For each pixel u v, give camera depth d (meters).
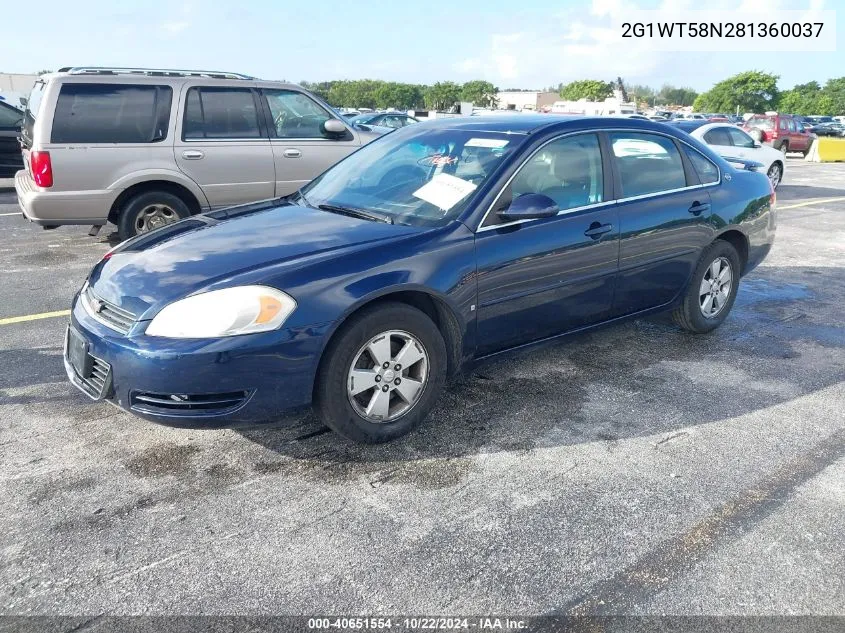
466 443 3.42
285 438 3.42
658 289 4.54
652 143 4.47
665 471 3.20
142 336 2.86
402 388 3.33
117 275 3.21
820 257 8.09
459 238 3.44
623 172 4.25
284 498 2.92
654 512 2.87
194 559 2.53
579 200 4.00
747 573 2.51
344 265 3.11
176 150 6.87
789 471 3.22
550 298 3.86
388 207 3.75
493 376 4.25
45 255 7.07
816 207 12.32
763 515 2.87
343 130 7.71
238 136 7.23
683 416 3.78
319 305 2.98
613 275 4.16
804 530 2.77
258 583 2.41
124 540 2.63
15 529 2.68
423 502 2.91
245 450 3.30
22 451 3.25
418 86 154.25
